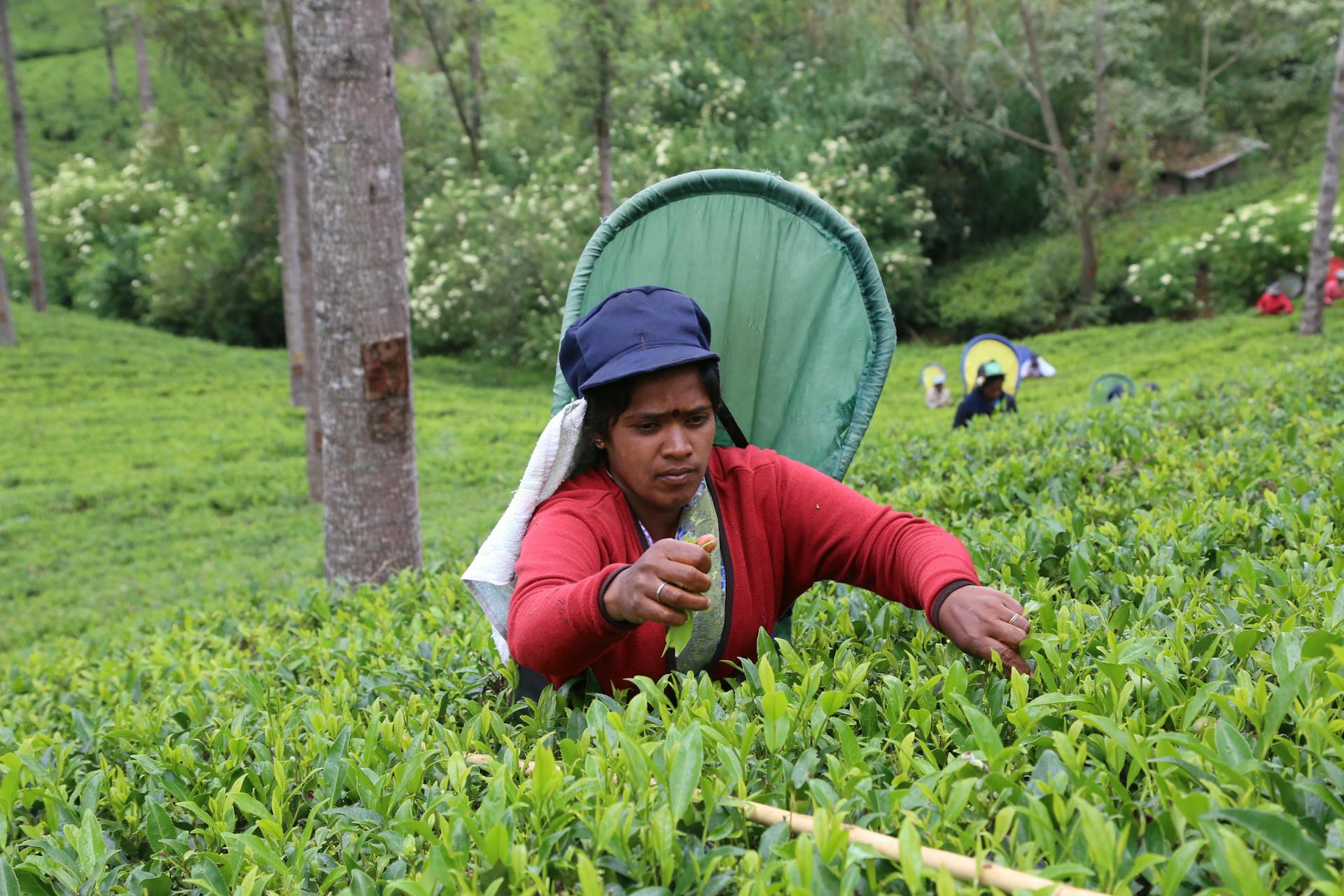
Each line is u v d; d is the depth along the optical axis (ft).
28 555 38.37
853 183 76.18
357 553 19.42
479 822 4.86
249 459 50.75
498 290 71.61
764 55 89.76
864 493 15.10
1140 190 75.56
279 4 37.50
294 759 7.21
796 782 5.04
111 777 7.99
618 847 4.52
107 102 144.66
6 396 62.28
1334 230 66.74
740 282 9.02
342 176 18.53
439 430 53.78
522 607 6.28
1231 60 89.15
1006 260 81.97
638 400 6.43
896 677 6.79
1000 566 8.76
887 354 8.70
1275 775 4.19
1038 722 5.39
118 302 90.22
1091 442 15.37
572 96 62.95
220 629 16.30
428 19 68.90
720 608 7.00
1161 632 6.52
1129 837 4.35
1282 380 21.13
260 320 87.56
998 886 4.01
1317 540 8.03
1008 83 77.00
